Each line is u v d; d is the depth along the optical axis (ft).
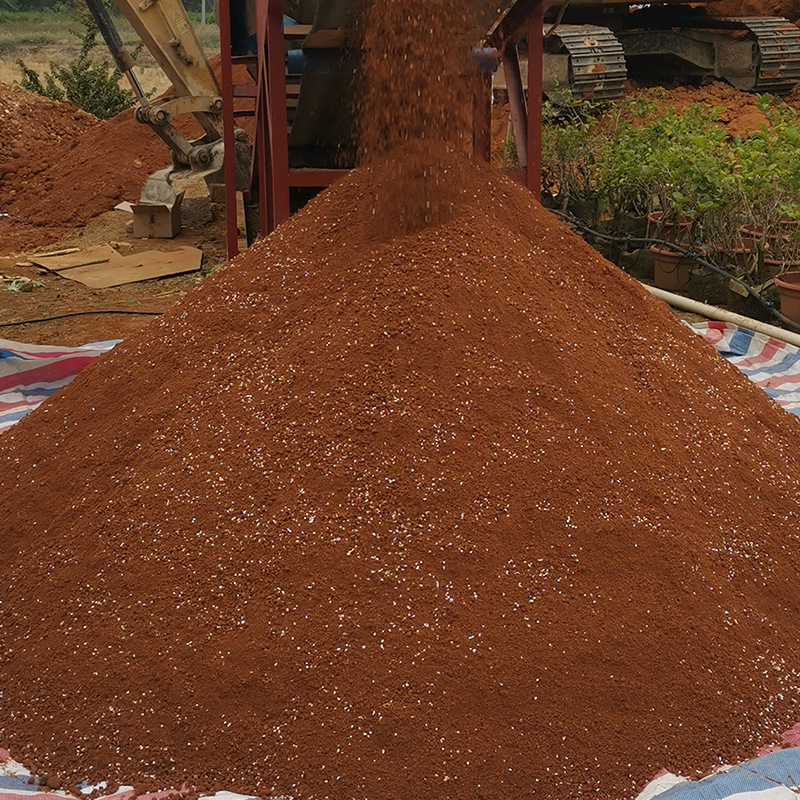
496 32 16.97
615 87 33.12
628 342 9.70
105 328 18.79
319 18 12.86
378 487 7.86
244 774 6.87
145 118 26.94
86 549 8.27
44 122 39.63
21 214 30.35
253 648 7.23
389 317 8.75
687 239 20.18
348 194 10.34
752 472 9.10
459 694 7.01
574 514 7.88
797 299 16.60
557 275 9.86
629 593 7.62
